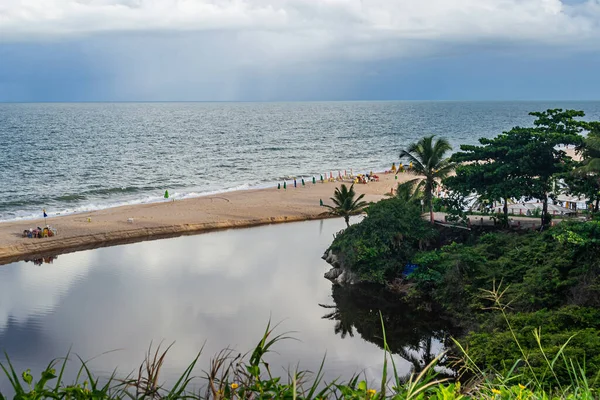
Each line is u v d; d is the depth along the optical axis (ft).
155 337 117.91
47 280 160.56
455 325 119.85
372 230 152.66
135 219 229.04
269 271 168.96
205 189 320.09
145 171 385.91
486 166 152.76
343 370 101.65
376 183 323.98
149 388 16.61
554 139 139.64
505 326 92.38
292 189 306.76
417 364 104.88
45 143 572.51
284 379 90.22
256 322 127.44
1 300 142.72
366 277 148.66
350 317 130.21
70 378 95.71
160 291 150.51
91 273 167.84
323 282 157.28
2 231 204.44
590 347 70.49
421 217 164.45
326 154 507.71
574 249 105.50
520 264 118.42
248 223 233.55
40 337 118.11
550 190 150.41
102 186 321.73
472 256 125.39
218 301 142.31
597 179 130.93
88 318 130.21
